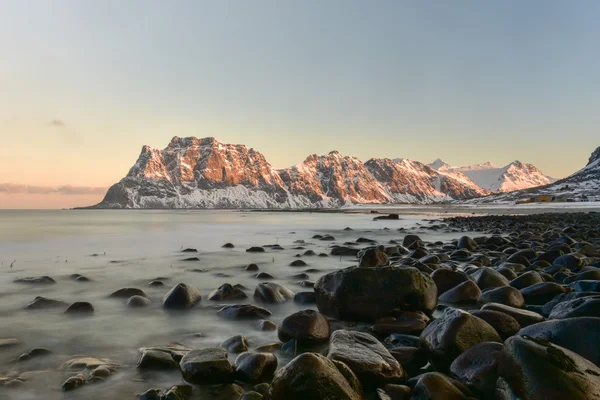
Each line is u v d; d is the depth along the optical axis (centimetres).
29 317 632
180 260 1323
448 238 2248
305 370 338
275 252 1551
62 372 415
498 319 490
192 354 424
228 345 488
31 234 2723
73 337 536
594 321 396
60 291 830
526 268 992
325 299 652
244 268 1139
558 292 697
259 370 398
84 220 5941
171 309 681
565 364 325
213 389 379
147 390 370
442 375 370
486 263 1150
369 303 618
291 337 503
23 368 425
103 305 709
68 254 1514
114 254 1512
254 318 625
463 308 684
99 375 403
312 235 2602
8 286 879
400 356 450
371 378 377
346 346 425
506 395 333
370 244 1881
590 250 1255
